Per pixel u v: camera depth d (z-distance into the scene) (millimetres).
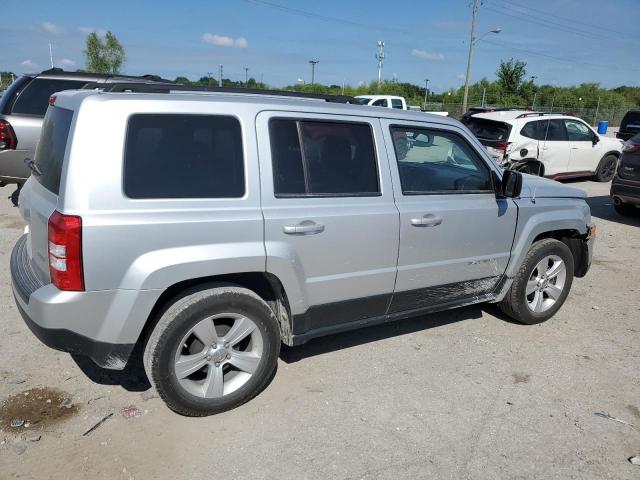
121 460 2881
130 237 2832
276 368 3904
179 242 2953
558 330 4789
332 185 3488
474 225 4148
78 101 2910
